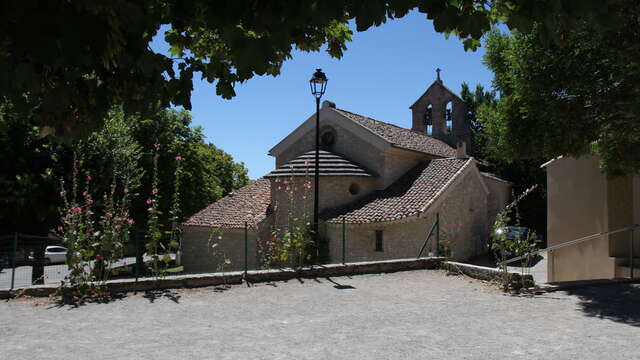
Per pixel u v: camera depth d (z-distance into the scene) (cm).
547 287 977
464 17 264
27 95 271
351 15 241
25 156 1598
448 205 2008
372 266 1216
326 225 1928
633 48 804
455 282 1092
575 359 545
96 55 217
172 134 2644
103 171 1692
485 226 2386
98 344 593
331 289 993
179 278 962
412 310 804
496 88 1279
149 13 267
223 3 232
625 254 1318
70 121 285
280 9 234
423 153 2386
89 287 871
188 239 2289
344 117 2272
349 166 2092
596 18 241
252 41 251
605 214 1333
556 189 1466
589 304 848
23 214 1694
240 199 2428
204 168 3089
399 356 556
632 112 873
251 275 1049
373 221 1811
